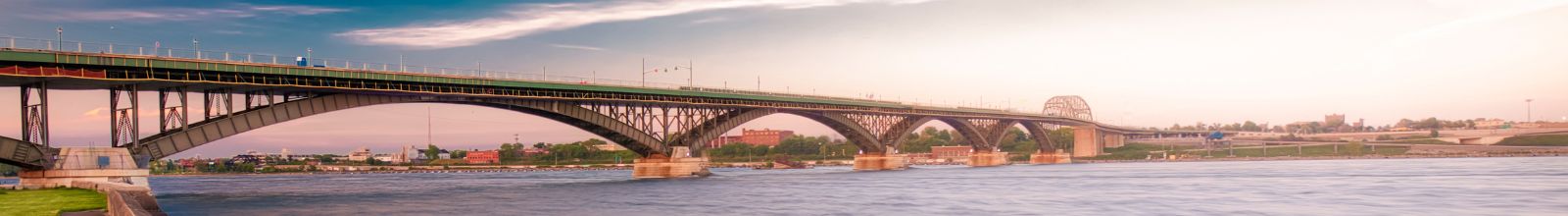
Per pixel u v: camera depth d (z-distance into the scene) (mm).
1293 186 116625
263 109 104188
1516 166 193875
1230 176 155875
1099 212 80062
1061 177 160500
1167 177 155125
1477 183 118625
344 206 93188
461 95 123250
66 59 86562
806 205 89625
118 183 80688
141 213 44188
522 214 82062
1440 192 99750
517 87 130625
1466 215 74812
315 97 109875
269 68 101312
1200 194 101062
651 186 132875
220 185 180625
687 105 163500
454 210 87062
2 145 84562
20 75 84750
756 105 180375
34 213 54156
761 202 94000
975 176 170875
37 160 87062
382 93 116312
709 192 111688
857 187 124875
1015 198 97125
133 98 92688
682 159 163625
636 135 154625
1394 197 93438
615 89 146000
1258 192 103250
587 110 144000
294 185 171750
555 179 193875
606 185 138750
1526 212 76750
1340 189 108688
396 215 81625
